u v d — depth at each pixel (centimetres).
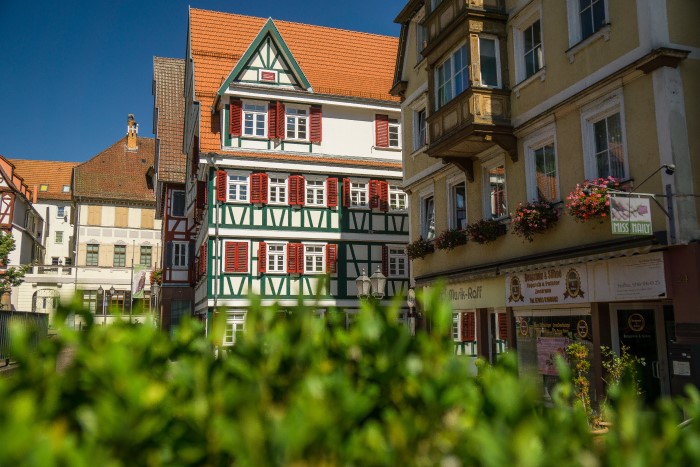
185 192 3562
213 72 2788
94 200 5322
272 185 2650
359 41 3169
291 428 162
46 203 5981
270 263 2611
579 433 199
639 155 1096
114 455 171
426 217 1933
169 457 180
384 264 2734
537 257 1331
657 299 1091
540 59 1378
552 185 1338
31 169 6200
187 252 3506
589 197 1128
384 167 2784
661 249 1041
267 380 215
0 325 1277
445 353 230
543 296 1316
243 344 232
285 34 3052
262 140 2650
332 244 2689
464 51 1481
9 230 4566
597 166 1211
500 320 1593
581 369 999
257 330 249
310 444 166
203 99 2694
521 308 1413
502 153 1498
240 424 167
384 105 2822
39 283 4522
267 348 235
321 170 2698
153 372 226
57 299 240
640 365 1146
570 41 1266
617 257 1123
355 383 226
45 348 228
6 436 144
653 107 1070
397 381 218
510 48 1471
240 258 2552
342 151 2766
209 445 180
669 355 1059
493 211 1561
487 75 1459
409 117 2016
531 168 1402
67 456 150
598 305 1184
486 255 1558
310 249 2670
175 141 3719
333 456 171
